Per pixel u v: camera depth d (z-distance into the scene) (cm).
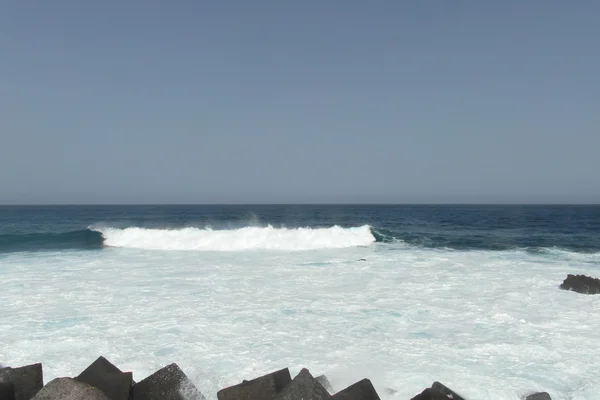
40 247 2139
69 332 841
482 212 7281
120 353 737
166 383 559
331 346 774
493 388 602
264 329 868
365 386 539
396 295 1144
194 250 2069
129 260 1738
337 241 2220
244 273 1453
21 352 736
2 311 983
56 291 1180
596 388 604
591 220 4447
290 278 1369
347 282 1305
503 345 772
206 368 675
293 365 689
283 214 6247
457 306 1033
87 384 506
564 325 887
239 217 5150
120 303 1060
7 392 520
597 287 1154
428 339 809
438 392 538
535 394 546
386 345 778
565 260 1712
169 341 796
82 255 1881
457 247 2120
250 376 648
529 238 2553
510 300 1088
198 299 1104
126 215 6112
